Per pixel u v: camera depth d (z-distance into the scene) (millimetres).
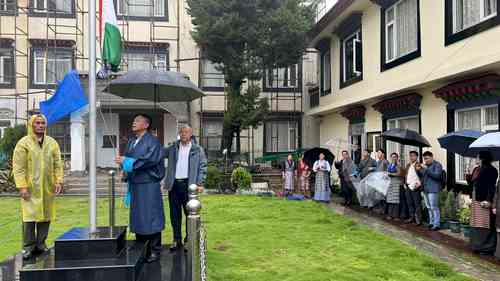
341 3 13273
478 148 6672
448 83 9133
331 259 6297
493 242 6695
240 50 14680
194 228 3734
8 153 14820
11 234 7949
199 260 3773
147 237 5273
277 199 12914
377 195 10391
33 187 5461
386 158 12102
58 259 4473
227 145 15625
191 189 4371
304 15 15367
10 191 14133
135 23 17641
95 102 5012
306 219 9492
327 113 17016
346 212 10930
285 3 14719
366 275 5523
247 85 18328
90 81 5004
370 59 12727
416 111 10477
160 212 5199
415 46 10547
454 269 5949
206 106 18156
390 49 11789
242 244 7164
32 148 5457
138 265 4594
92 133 4984
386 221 9648
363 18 13188
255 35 14086
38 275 4117
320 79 17312
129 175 5141
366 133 13398
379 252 6699
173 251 5645
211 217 9680
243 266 5895
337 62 15469
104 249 4539
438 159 9648
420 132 10367
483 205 6664
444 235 8102
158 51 17781
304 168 14141
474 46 8312
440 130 9547
